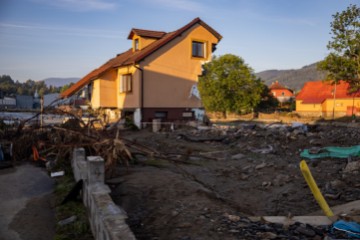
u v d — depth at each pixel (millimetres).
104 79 27875
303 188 10078
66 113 15891
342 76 45281
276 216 7355
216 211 6992
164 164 13000
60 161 12211
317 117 54781
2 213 7602
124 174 10484
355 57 44500
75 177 10195
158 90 25656
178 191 8391
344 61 44125
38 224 6957
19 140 14250
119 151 11695
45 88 159250
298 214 8148
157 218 6574
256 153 15953
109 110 29094
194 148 17219
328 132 22484
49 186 9867
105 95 27922
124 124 24797
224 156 15336
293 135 19859
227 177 11695
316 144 17438
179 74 26547
